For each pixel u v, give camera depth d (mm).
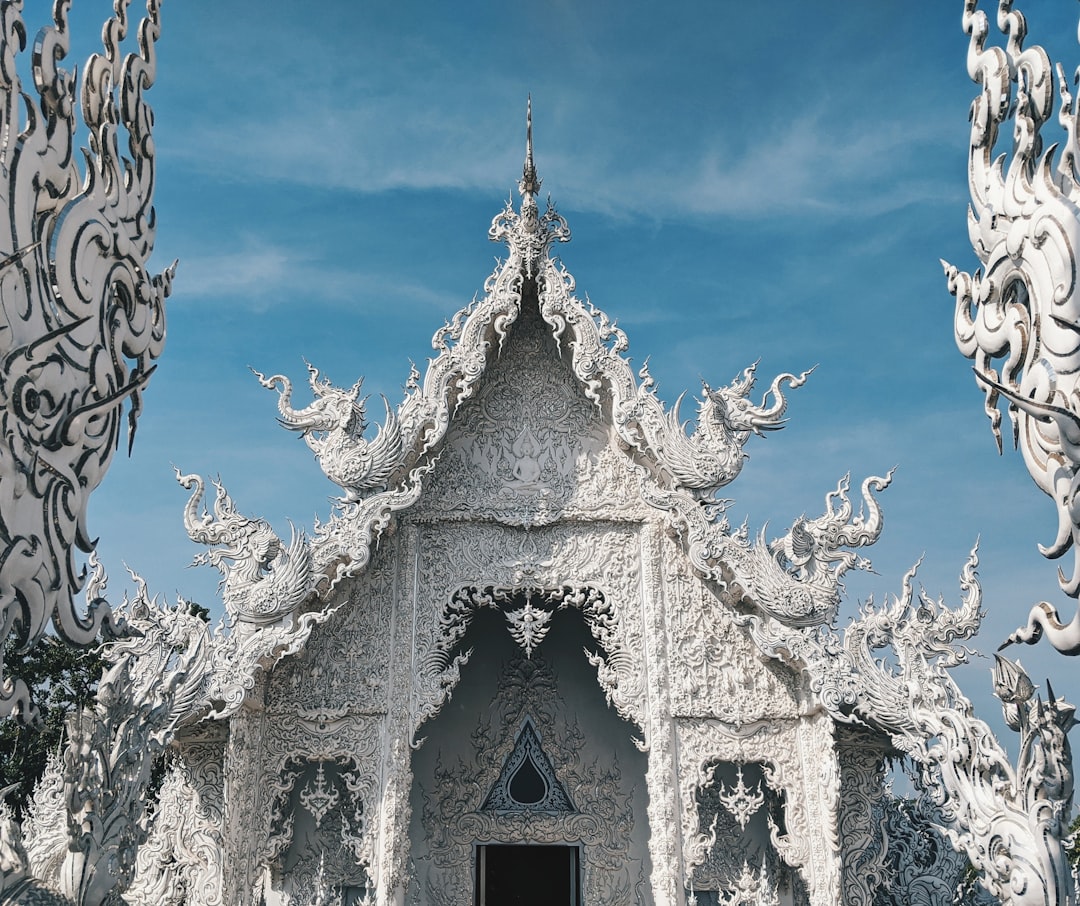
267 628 11414
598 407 13328
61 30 6602
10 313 5859
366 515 11953
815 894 11445
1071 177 6723
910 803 13562
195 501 11727
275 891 13016
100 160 6996
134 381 7117
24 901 6719
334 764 13461
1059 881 8250
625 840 14250
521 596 14867
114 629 6910
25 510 5953
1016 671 8484
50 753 12859
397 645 12523
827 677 10781
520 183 13398
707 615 12641
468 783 14438
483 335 12906
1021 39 7477
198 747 11766
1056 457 6648
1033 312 6848
